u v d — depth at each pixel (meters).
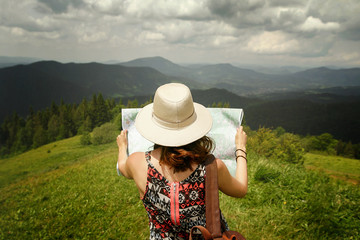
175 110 1.18
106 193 6.11
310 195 4.16
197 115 1.32
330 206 3.77
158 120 1.23
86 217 4.65
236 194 1.32
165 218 1.21
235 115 1.68
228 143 1.61
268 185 4.82
